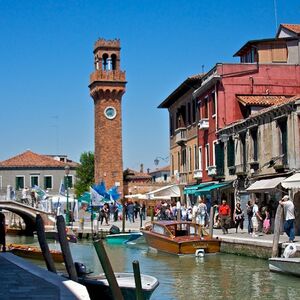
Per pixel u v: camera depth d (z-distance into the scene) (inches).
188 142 2094.0
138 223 2114.9
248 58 1936.5
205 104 1875.0
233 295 776.3
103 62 3120.1
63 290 477.7
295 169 1273.4
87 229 1886.1
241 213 1392.7
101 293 661.3
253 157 1481.3
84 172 3523.6
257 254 1071.6
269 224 1256.8
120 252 1347.2
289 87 1772.9
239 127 1560.0
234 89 1747.0
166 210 1878.7
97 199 1951.3
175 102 2278.5
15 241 1855.3
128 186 3189.0
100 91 3073.3
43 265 1079.0
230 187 1598.2
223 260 1096.2
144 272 994.1
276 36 1972.2
